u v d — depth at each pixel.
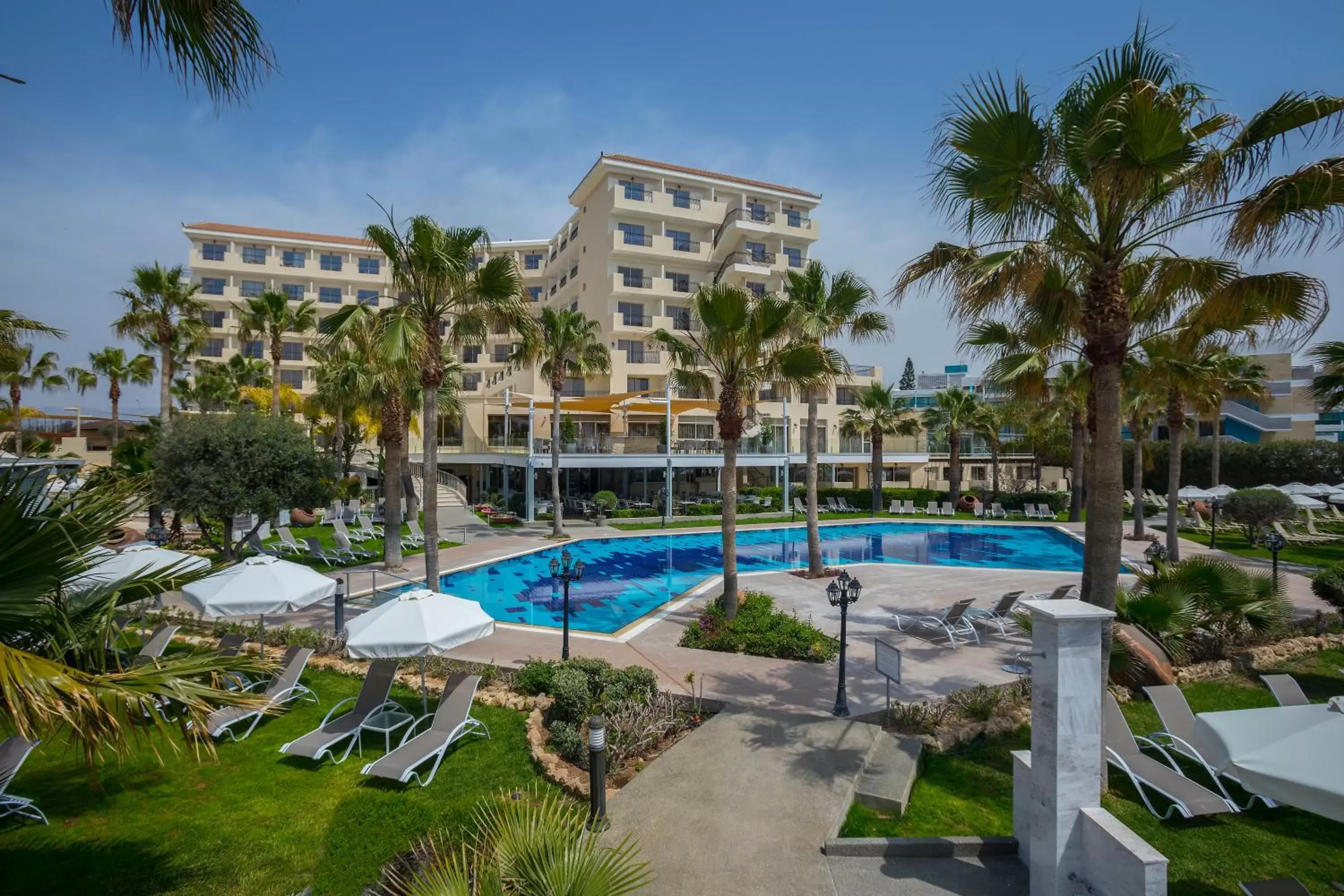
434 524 13.14
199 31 4.45
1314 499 30.44
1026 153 6.84
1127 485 38.62
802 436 42.94
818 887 4.95
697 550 24.94
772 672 9.95
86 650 4.11
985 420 38.00
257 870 5.33
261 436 16.42
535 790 6.23
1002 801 6.33
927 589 16.53
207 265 49.19
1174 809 6.19
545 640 11.80
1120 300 7.14
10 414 31.88
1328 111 5.91
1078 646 4.68
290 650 8.84
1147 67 6.71
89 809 6.22
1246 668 10.18
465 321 14.08
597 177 41.56
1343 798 4.36
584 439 33.16
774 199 44.44
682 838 5.55
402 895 4.63
